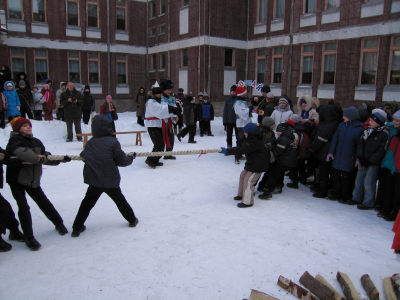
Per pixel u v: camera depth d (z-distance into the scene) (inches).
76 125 433.1
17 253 141.9
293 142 206.7
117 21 832.9
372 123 185.3
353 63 542.9
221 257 137.9
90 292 114.5
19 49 730.8
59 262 134.0
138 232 161.9
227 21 709.9
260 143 191.5
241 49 737.6
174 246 147.5
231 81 734.5
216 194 221.5
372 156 185.6
